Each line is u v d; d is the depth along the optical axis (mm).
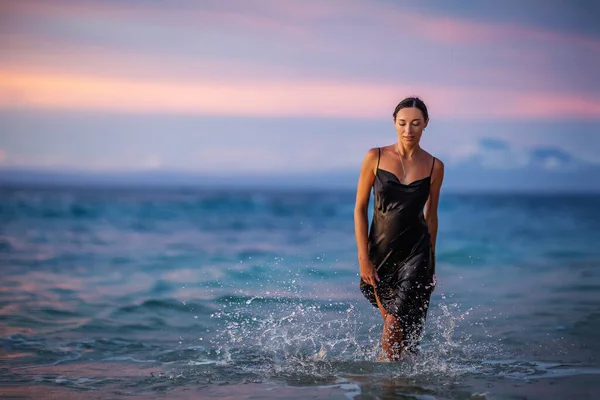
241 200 34469
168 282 7844
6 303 6383
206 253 11445
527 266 9750
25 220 20281
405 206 4082
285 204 33438
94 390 3549
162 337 4980
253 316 5695
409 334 4117
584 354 4352
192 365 4109
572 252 11820
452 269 9391
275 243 13750
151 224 19828
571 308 6086
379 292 4203
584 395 3385
